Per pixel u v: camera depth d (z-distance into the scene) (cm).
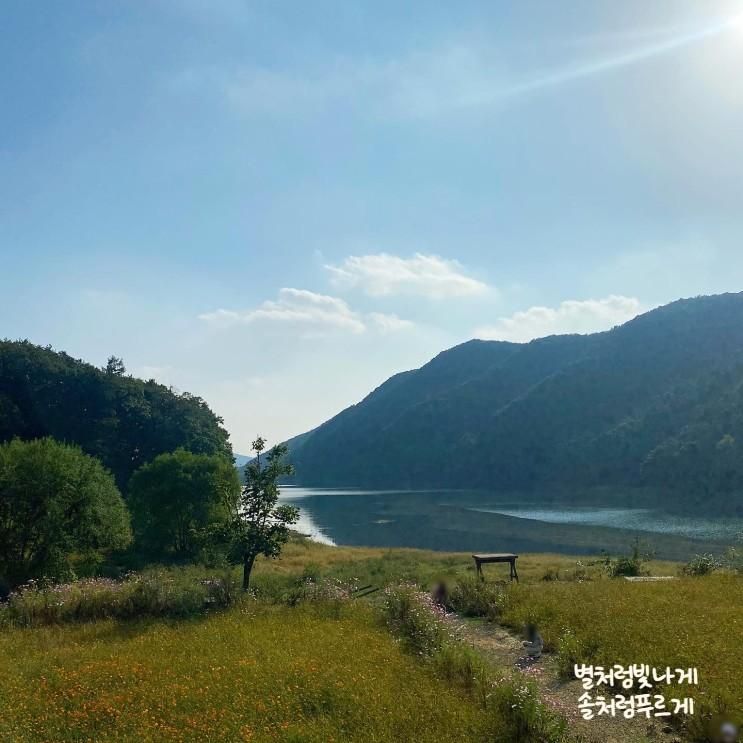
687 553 4875
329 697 935
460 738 784
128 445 8819
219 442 9669
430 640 1291
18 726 862
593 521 7894
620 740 857
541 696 918
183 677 1052
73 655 1268
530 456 16512
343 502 13162
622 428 14962
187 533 4209
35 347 9519
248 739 778
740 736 807
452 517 9219
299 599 1883
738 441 10650
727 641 1180
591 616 1452
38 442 3350
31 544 3130
